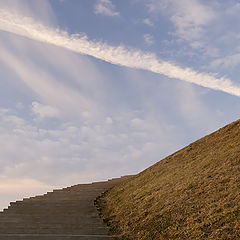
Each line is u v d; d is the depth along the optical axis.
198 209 12.77
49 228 14.37
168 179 19.09
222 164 16.70
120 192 21.98
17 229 14.39
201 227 11.20
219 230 10.46
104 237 13.20
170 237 11.63
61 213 17.09
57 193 24.58
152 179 21.55
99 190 24.97
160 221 13.24
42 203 19.67
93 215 16.53
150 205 15.66
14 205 19.48
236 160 16.22
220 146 21.45
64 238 13.20
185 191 15.16
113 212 17.33
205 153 21.61
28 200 21.03
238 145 19.09
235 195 12.43
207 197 13.46
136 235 12.98
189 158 22.58
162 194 16.42
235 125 24.92
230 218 10.88
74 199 21.42
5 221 15.86
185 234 11.30
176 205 14.01
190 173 17.98
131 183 23.62
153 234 12.47
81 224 14.85
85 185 30.00
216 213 11.70
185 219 12.44
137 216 14.93
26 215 16.73
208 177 15.68
